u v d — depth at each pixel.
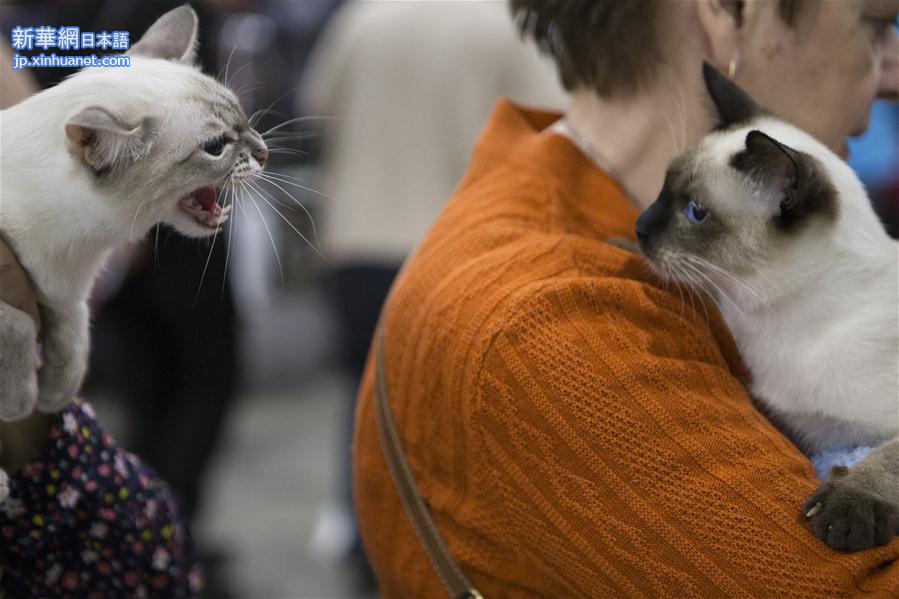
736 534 1.04
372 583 3.50
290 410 5.23
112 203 1.30
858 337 1.32
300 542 3.83
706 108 1.45
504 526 1.17
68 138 1.24
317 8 5.17
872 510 1.04
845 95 1.46
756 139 1.32
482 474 1.17
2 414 1.18
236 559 3.69
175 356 3.40
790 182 1.34
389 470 1.34
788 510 1.04
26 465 1.29
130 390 3.49
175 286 3.25
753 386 1.43
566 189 1.39
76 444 1.33
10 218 1.23
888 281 1.34
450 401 1.19
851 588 1.00
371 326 3.41
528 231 1.29
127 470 1.41
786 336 1.39
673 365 1.14
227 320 3.44
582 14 1.40
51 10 2.82
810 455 1.41
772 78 1.45
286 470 4.49
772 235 1.36
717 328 1.38
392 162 3.32
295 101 4.90
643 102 1.43
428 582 1.29
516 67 3.26
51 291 1.29
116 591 1.38
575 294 1.17
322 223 3.51
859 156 3.84
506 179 1.40
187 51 1.55
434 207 3.32
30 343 1.18
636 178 1.48
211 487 4.11
